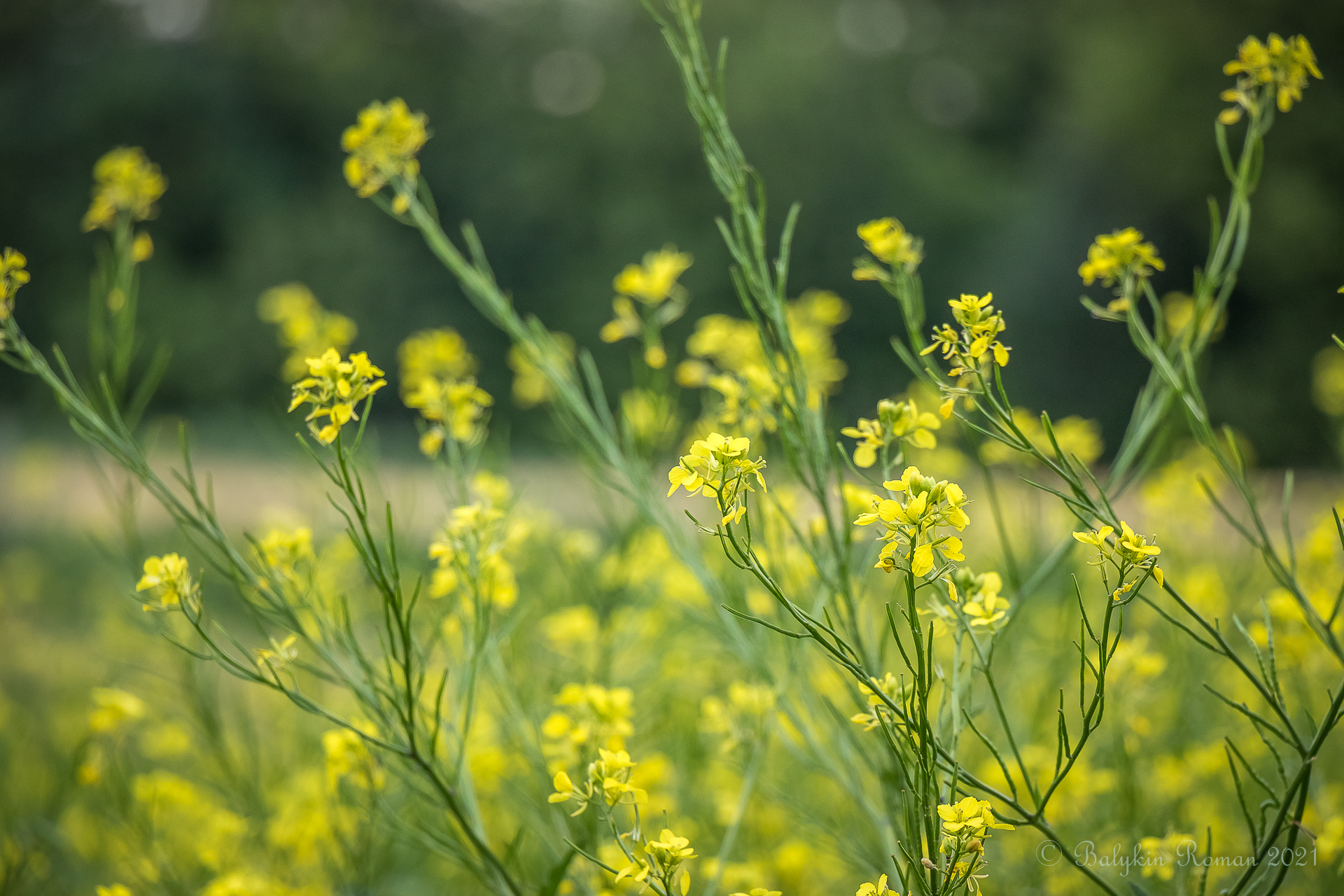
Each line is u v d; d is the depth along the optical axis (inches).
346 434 62.0
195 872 59.5
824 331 62.4
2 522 195.2
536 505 70.8
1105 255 51.6
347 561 66.4
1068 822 57.3
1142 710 59.7
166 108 579.5
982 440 55.2
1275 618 54.7
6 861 58.6
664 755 60.5
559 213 531.8
